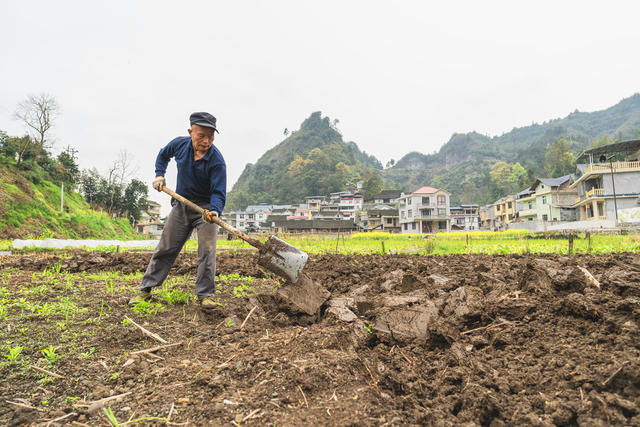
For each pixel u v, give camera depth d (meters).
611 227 21.27
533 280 3.63
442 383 2.34
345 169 145.12
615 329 2.53
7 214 27.23
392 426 1.81
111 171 57.53
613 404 1.85
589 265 4.88
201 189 3.88
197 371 2.38
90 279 5.02
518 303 3.15
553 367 2.29
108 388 2.22
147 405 2.02
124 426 1.84
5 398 2.11
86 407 2.03
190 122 3.59
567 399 1.99
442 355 2.72
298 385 2.17
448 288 4.17
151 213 75.25
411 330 3.07
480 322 3.13
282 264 3.65
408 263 6.96
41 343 2.76
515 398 2.08
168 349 2.79
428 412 1.98
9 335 2.83
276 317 3.56
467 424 1.86
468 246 13.86
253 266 6.60
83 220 34.78
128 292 4.18
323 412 1.92
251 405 1.97
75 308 3.49
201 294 3.78
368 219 71.12
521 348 2.64
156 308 3.62
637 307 2.58
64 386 2.26
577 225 27.19
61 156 53.59
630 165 35.84
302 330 3.01
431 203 59.38
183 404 2.01
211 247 3.80
